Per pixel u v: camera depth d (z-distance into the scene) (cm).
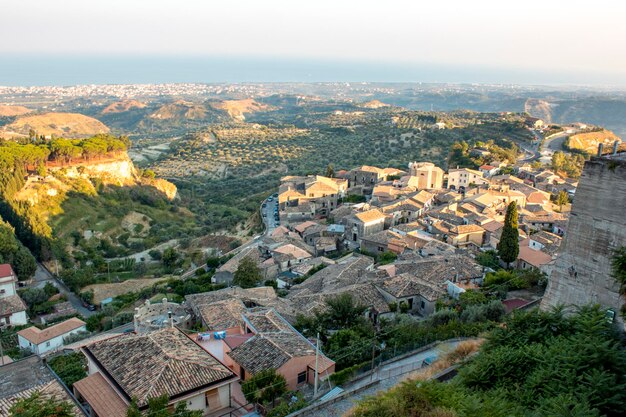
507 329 3216
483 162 16838
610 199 3431
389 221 10988
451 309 5438
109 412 3391
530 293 6025
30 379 4500
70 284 10388
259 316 5116
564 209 12119
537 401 2394
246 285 8062
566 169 16438
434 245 8700
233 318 5500
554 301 3781
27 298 9500
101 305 9325
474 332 4625
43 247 11781
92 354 4069
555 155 16962
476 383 2723
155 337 4184
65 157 15725
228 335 5003
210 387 3647
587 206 3566
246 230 13862
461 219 10256
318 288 7225
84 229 13662
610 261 3366
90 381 3816
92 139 17200
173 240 14300
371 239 9550
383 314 5900
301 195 13688
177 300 7925
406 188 13662
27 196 13425
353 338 4775
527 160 17925
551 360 2617
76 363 4881
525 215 10819
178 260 12156
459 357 3669
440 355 3966
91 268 11312
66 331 7200
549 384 2467
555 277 3788
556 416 2119
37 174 14550
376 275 6831
